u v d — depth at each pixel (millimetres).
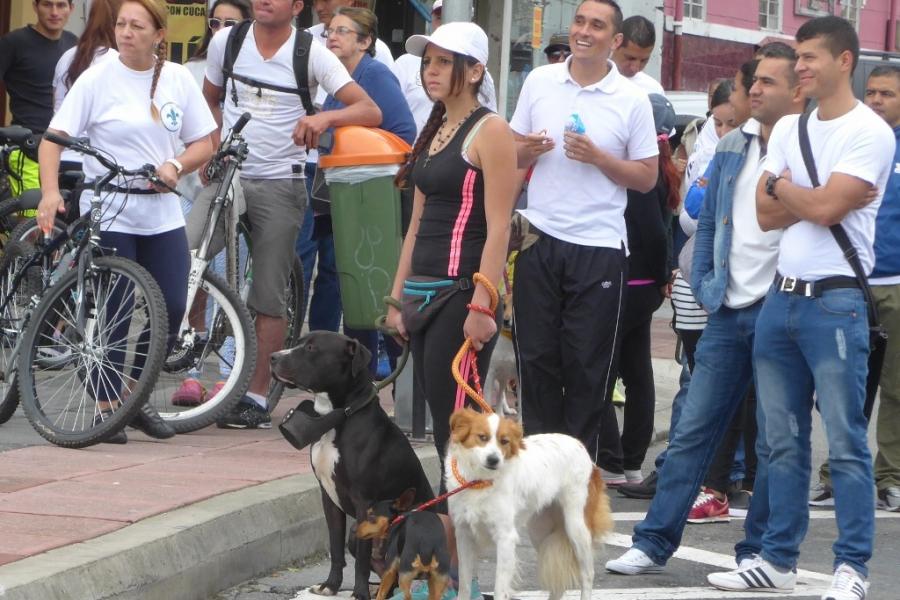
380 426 8312
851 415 8664
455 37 8266
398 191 11562
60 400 11164
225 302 11672
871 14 45219
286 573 9164
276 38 12078
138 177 11094
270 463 10430
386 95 13609
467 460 7699
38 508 8641
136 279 10758
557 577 8383
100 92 11102
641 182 10586
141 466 10070
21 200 12734
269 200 12070
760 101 9414
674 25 36938
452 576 8195
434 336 8484
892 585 9594
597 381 10539
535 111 10758
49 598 7129
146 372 10617
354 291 11734
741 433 11711
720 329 9539
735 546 9727
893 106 11977
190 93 11469
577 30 10562
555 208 10500
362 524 8055
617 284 10516
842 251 8625
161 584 7934
